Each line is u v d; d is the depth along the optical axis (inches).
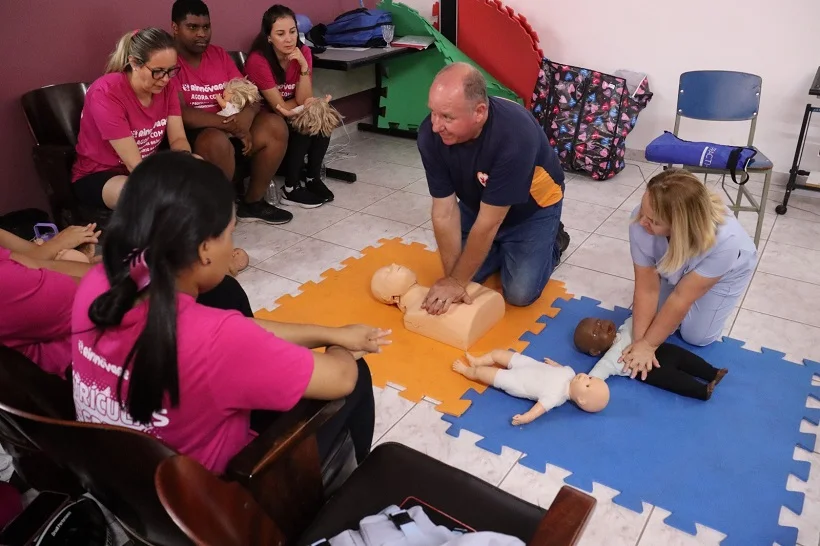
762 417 77.7
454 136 78.2
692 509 65.7
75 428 33.6
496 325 95.7
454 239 93.4
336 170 151.9
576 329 88.0
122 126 99.0
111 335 36.9
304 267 111.9
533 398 79.1
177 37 116.8
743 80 125.6
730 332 93.9
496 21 154.8
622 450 73.1
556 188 96.2
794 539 62.3
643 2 146.8
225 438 41.6
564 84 147.3
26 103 105.3
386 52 148.2
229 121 118.1
